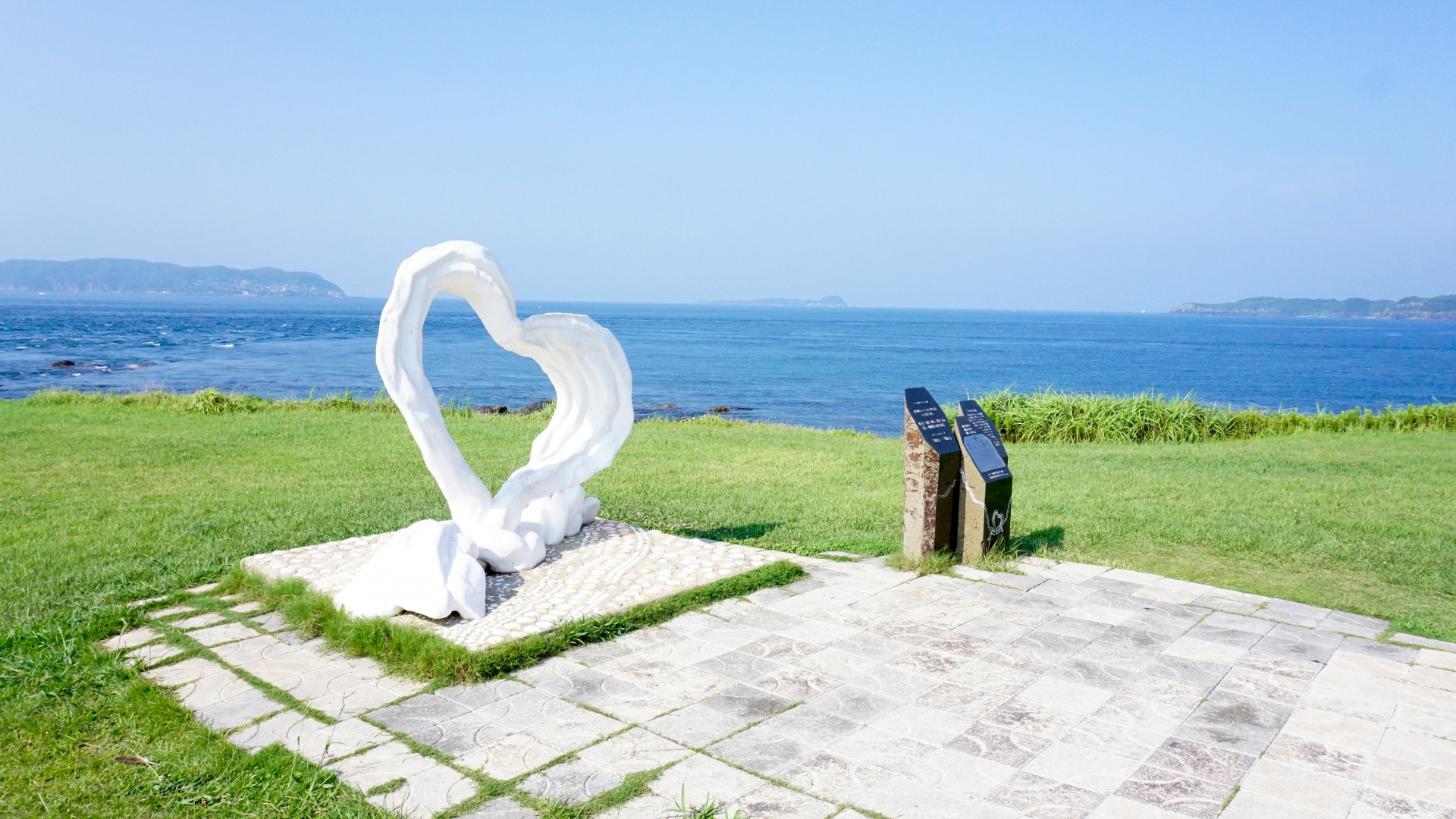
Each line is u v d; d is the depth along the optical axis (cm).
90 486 1030
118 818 367
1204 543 830
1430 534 861
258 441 1395
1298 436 1684
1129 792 387
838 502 1019
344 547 729
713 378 4250
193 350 5266
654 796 379
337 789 380
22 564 701
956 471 746
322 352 5309
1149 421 1673
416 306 628
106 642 558
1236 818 368
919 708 468
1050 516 942
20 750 420
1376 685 506
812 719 454
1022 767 407
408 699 477
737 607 631
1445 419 1791
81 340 5931
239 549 755
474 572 592
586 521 805
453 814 363
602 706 469
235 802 376
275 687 492
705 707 468
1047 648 558
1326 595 678
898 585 687
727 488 1100
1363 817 369
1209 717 463
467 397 3222
